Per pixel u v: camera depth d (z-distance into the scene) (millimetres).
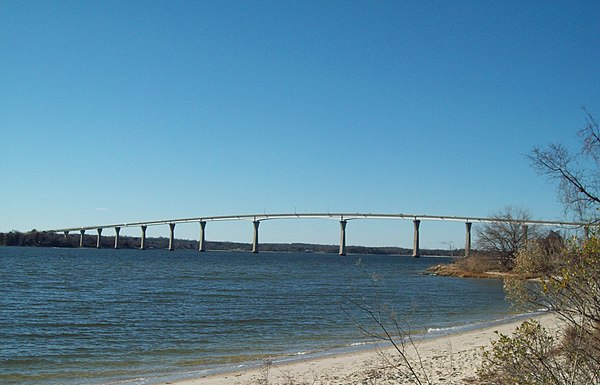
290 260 179250
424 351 20641
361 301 42969
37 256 144625
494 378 7914
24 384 16391
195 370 18156
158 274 80750
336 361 19234
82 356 20703
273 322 30625
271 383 15562
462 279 81250
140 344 23438
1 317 31234
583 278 6168
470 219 132000
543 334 6758
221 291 52531
